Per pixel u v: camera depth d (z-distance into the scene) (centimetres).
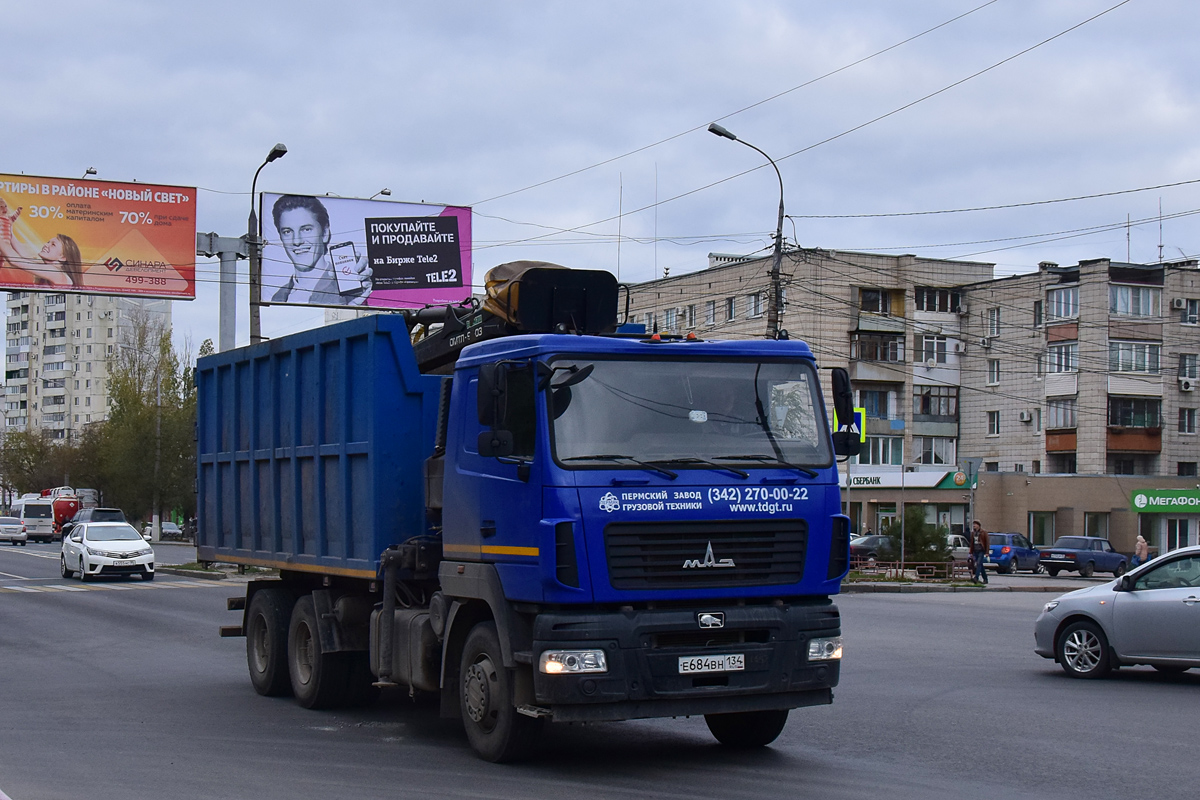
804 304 6028
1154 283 6047
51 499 7925
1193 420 6091
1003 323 6328
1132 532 5731
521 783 751
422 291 3139
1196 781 764
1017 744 897
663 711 746
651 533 757
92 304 14550
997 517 5975
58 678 1300
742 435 799
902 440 6303
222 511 1258
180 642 1681
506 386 773
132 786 742
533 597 753
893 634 1794
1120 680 1282
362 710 1066
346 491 976
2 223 2772
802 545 796
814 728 970
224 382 1255
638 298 6844
